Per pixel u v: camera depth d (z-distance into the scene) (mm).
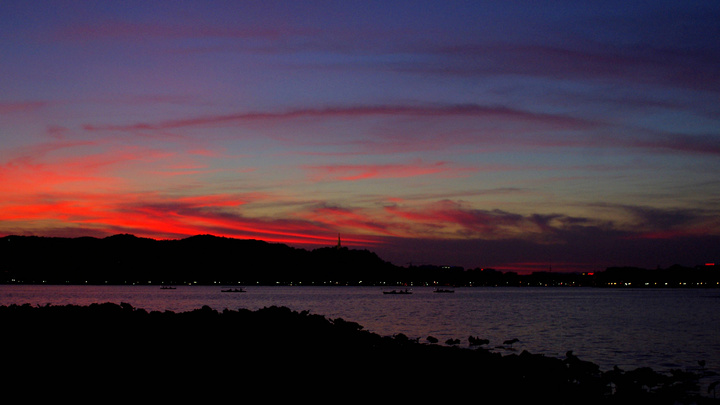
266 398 21531
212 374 24016
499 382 26672
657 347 56312
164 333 29875
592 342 60281
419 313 117125
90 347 26438
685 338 66875
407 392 23672
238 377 23844
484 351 34531
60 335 27953
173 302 174375
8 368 22938
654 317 109875
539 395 25578
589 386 27672
